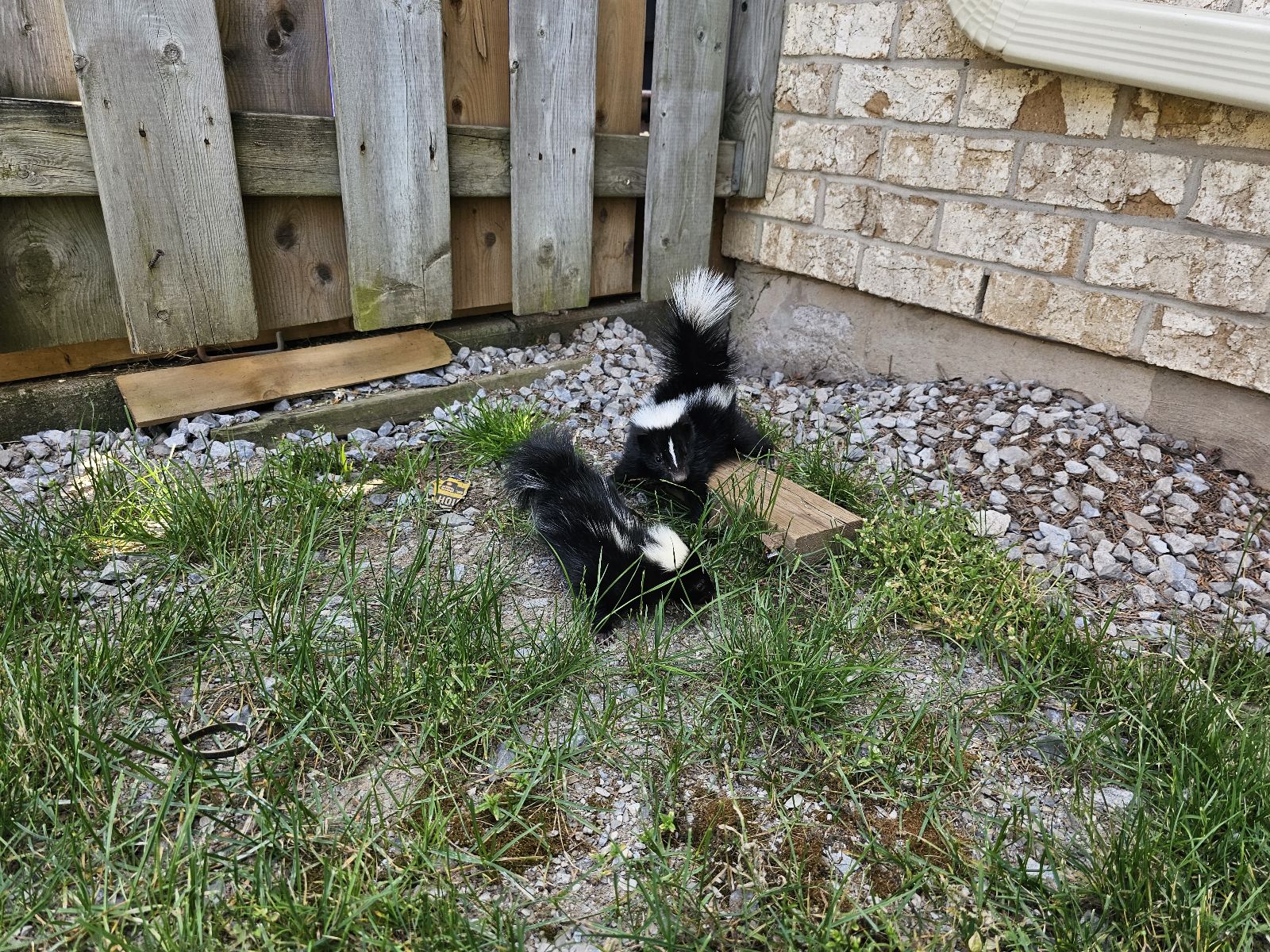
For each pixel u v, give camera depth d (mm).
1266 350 961
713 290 1167
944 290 1217
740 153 1401
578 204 1287
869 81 1225
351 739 685
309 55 1053
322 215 1130
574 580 843
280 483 940
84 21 884
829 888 599
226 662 734
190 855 551
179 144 971
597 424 1194
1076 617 831
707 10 1271
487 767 670
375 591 831
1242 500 968
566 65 1195
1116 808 657
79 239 989
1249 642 792
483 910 565
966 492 1009
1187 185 979
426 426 1135
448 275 1215
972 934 560
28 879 562
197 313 1045
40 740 626
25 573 774
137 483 922
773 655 758
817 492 1014
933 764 689
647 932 564
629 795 660
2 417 996
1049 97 1059
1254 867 601
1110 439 1052
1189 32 907
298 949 528
